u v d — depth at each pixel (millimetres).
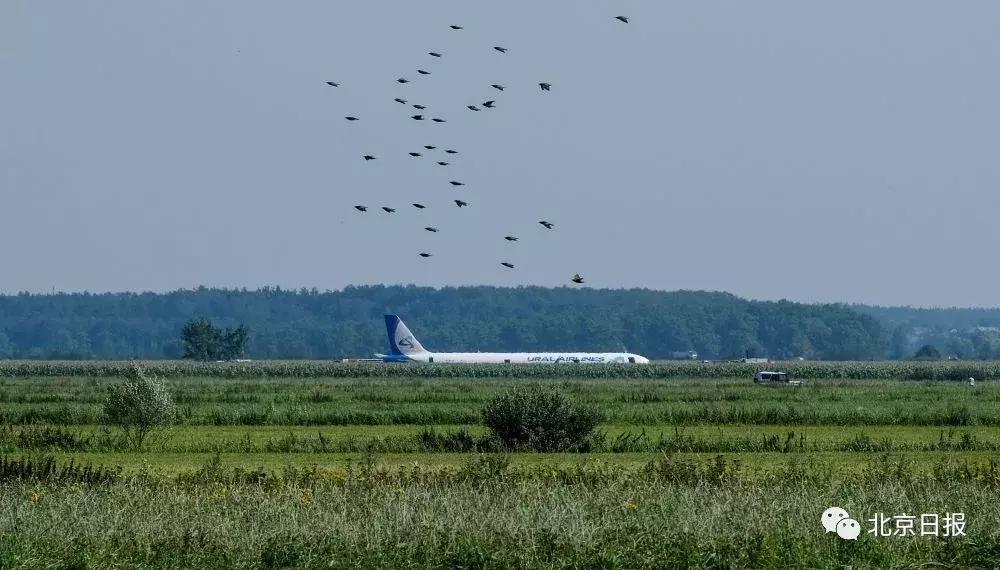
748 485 118875
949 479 122438
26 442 198375
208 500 109000
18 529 96312
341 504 105562
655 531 94938
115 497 109438
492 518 98562
